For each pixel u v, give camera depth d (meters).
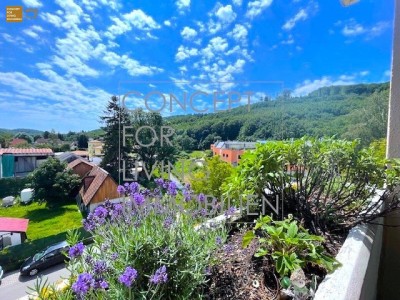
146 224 1.09
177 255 1.04
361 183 1.68
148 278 0.98
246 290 1.08
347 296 0.81
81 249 0.93
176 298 0.97
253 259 1.27
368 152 1.73
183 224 1.21
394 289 2.18
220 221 1.43
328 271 0.99
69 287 0.91
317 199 1.67
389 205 1.82
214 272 1.18
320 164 1.66
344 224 1.59
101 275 0.87
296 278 0.96
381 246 2.07
